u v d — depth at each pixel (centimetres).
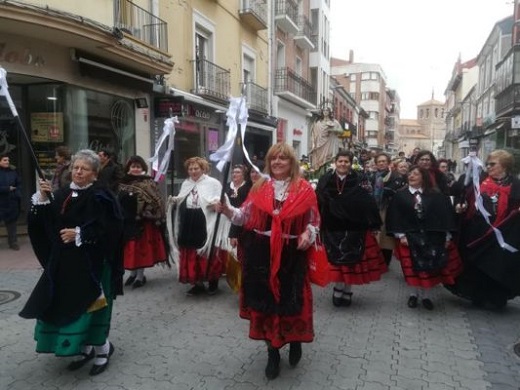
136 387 334
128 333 434
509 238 495
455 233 530
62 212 332
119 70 1030
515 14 2472
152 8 1155
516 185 506
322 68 2927
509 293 512
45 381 340
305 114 2616
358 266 512
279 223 329
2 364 366
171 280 618
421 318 489
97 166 345
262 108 1917
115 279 358
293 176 343
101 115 1041
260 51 1938
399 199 521
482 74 3847
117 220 345
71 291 326
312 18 2817
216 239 533
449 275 514
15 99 925
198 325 455
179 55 1303
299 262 340
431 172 569
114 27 899
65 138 946
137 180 576
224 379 347
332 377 352
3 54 812
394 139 9412
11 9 733
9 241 775
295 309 333
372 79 7412
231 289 577
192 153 1415
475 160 514
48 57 884
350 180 516
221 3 1545
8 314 471
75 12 843
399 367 370
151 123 1206
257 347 405
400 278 658
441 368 370
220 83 1523
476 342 424
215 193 545
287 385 339
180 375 353
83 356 368
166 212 587
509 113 2478
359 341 423
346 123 3509
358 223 509
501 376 358
